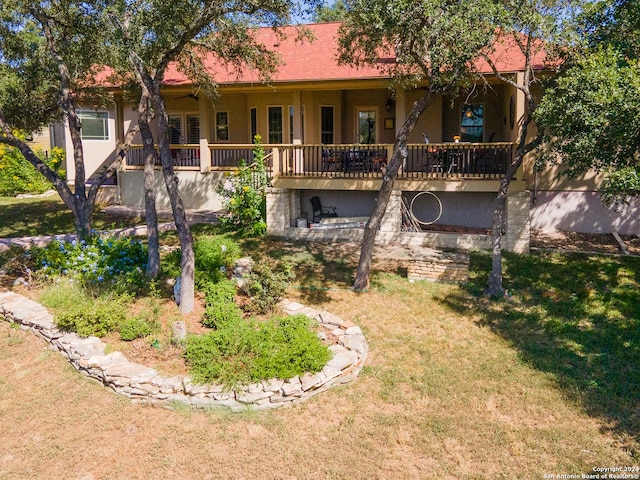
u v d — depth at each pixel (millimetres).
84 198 12656
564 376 7789
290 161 15703
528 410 7035
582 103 8273
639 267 11742
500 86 16750
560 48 9922
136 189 19000
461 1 8852
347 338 8797
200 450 6445
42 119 15617
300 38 12203
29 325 9445
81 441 6656
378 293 10930
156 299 10102
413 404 7246
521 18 9172
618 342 8672
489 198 14773
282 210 14914
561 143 9633
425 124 16875
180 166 18312
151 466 6199
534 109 10156
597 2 9508
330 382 7637
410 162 16922
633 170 8031
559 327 9234
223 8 9469
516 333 9148
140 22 9273
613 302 10078
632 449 6230
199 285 10703
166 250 13227
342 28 11547
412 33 9484
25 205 19781
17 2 11648
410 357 8477
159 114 9828
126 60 10477
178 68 13758
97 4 11555
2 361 8648
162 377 7523
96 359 7977
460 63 9047
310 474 6004
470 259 12562
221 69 17641
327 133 18312
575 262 12164
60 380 8000
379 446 6438
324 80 15125
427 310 10133
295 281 11555
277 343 8047
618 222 14648
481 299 10531
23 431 6887
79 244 11930
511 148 13016
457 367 8141
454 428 6703
